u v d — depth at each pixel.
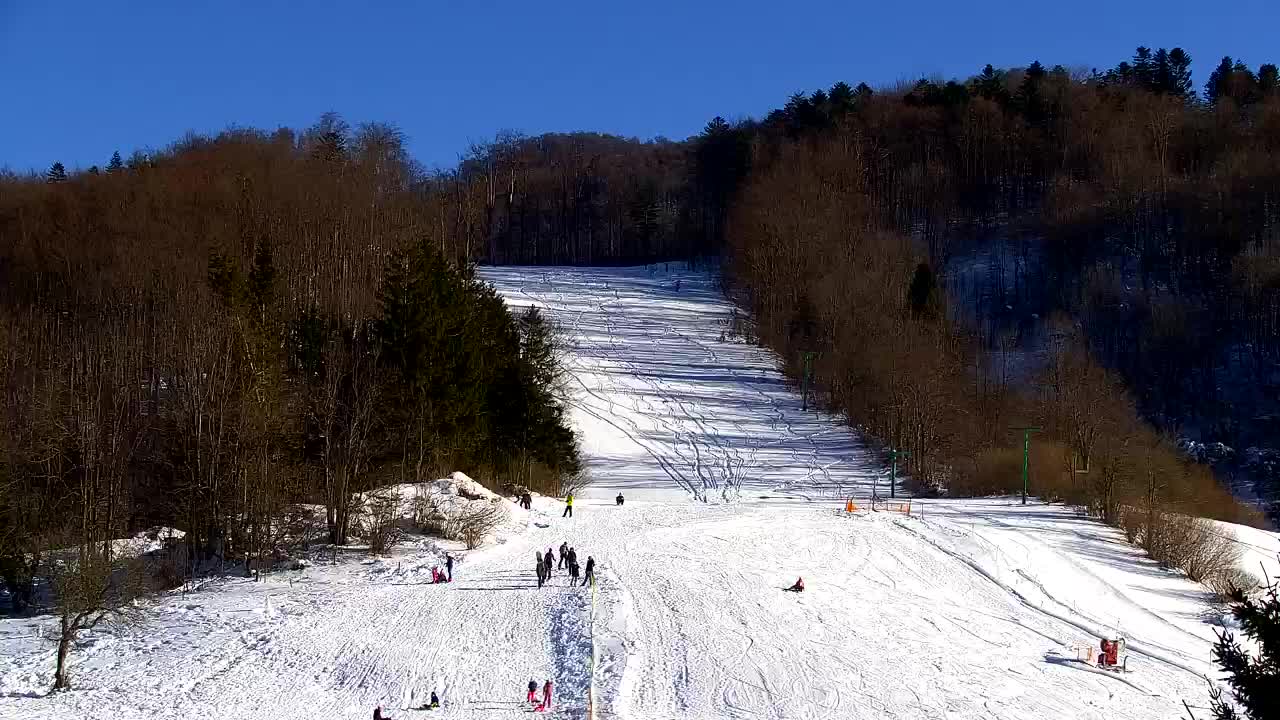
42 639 47.78
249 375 63.25
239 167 107.12
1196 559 69.44
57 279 97.50
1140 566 70.12
